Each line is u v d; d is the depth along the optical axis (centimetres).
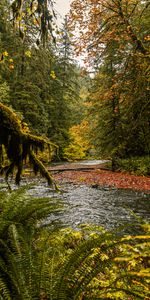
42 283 236
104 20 1345
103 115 2220
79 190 1523
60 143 3531
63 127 3753
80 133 2444
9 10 434
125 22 1248
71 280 244
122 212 1033
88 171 2370
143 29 1351
